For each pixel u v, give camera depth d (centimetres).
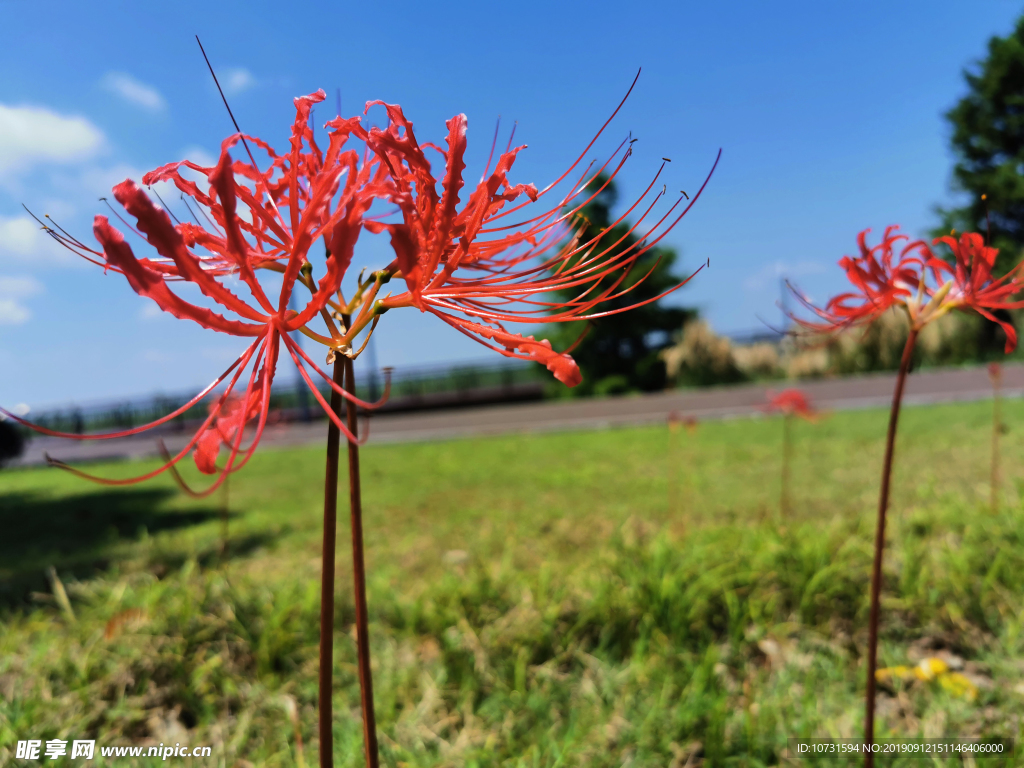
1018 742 203
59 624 318
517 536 460
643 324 2067
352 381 109
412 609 311
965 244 144
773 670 266
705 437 873
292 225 96
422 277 98
